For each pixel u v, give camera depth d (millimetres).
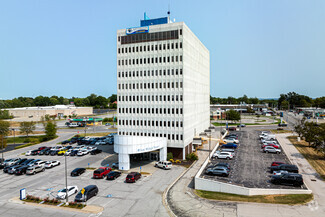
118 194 41500
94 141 92375
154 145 61531
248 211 33656
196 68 82688
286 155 65312
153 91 69625
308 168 52844
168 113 67938
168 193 41688
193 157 65312
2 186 46625
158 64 69000
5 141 84812
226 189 41062
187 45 70375
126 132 73562
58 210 35656
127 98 73062
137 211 34906
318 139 62000
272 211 33375
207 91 105750
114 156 71250
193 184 46000
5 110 181875
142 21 76062
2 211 35625
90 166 60312
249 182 44125
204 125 99625
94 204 37500
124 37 72812
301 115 198750
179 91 66688
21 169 53875
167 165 56594
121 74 73625
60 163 63812
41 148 79000
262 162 58531
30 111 185625
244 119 173750
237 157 64188
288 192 39125
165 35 68188
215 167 49219
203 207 35562
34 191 43719
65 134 119000
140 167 55625
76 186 43281
